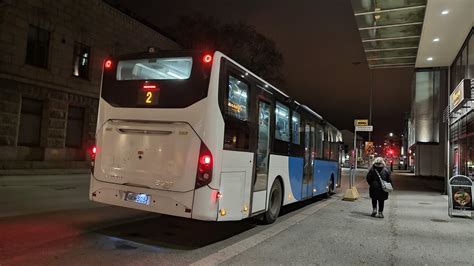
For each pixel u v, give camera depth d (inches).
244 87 299.9
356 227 374.3
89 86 956.0
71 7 896.9
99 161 290.4
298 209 494.3
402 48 850.8
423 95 1457.9
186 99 263.3
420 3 653.3
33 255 226.7
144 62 285.1
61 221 315.0
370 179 446.0
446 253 281.7
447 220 436.1
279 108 375.6
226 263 232.5
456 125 757.3
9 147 770.8
